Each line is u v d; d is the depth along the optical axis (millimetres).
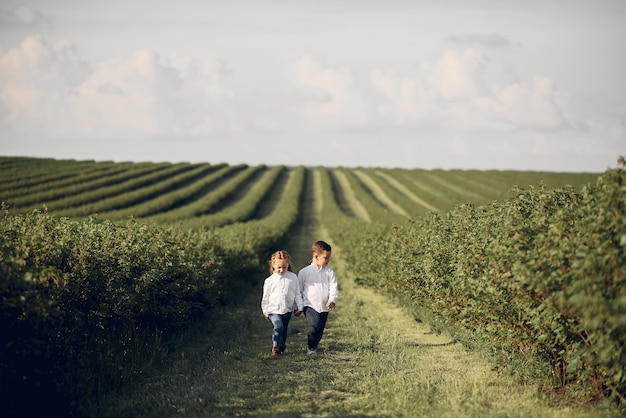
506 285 7082
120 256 8820
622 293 5059
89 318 7766
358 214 55125
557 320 6324
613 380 6043
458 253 8633
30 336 5523
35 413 5809
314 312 9359
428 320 11688
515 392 7098
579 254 5461
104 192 50844
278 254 9266
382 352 9664
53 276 6312
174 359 9070
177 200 52312
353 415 6391
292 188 72125
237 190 68875
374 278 17656
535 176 70562
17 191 48156
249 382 7742
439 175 82375
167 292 9758
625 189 5238
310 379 7879
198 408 6531
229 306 14727
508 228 7066
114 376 7246
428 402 6762
